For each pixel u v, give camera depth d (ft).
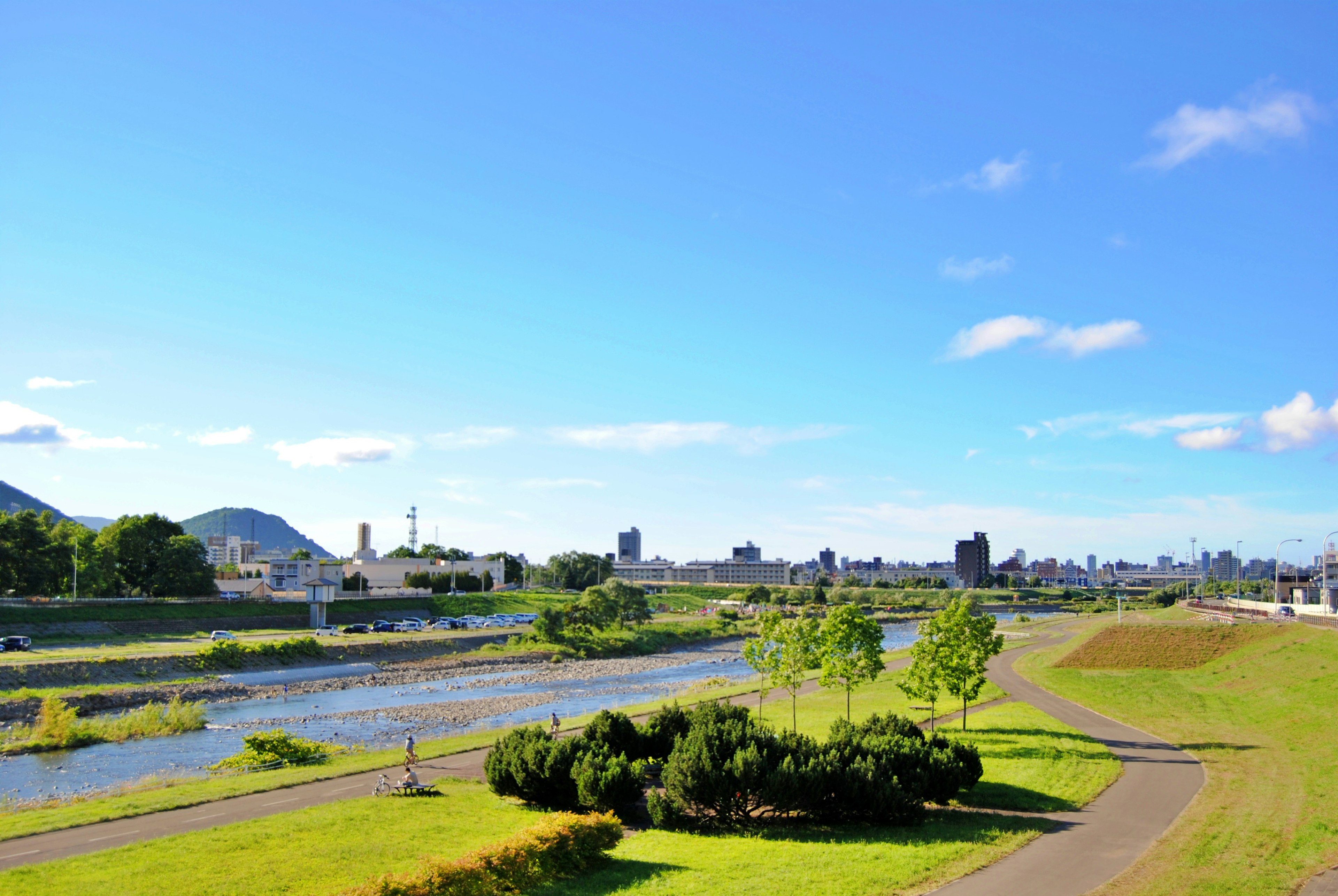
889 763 120.78
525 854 87.92
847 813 115.96
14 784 164.04
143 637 388.98
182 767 178.81
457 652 438.40
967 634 194.39
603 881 88.84
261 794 130.72
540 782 121.29
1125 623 334.44
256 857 95.71
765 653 199.21
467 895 81.10
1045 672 299.79
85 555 483.51
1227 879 90.27
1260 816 115.96
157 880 87.45
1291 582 560.61
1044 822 116.16
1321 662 233.35
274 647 359.66
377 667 376.89
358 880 89.35
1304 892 86.58
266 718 250.57
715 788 113.09
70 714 205.98
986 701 241.96
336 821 111.65
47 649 329.52
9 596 429.38
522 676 375.45
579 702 289.12
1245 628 309.83
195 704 266.36
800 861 96.22
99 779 168.76
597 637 502.79
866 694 268.62
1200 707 219.61
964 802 129.08
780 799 112.06
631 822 120.16
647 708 247.70
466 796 129.08
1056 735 182.29
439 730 231.30
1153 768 149.59
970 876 91.61
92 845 102.12
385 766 151.84
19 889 83.76
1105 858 98.48
